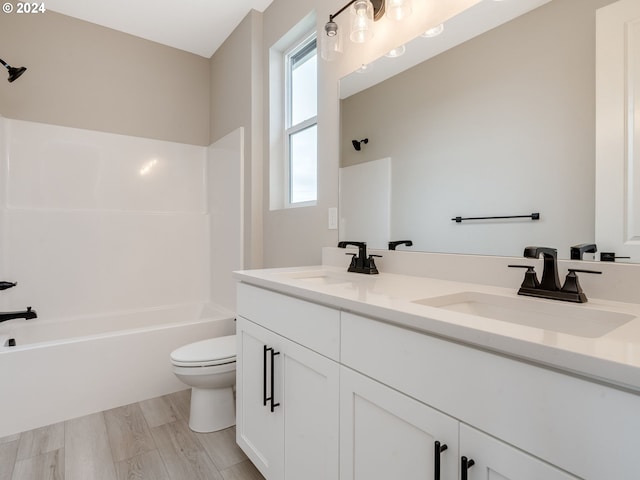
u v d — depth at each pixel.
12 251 2.37
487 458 0.61
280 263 2.32
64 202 2.58
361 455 0.89
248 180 2.54
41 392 1.82
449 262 1.28
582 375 0.51
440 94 1.33
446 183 1.30
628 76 0.87
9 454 1.56
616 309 0.81
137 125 2.88
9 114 2.39
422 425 0.73
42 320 2.47
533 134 1.05
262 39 2.52
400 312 0.76
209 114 3.23
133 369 2.09
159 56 2.98
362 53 1.69
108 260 2.75
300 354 1.11
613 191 0.89
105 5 2.47
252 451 1.39
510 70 1.11
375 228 1.61
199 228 3.16
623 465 0.47
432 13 1.37
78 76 2.64
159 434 1.74
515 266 1.02
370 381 0.85
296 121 2.40
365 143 1.67
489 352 0.62
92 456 1.55
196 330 2.32
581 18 0.96
